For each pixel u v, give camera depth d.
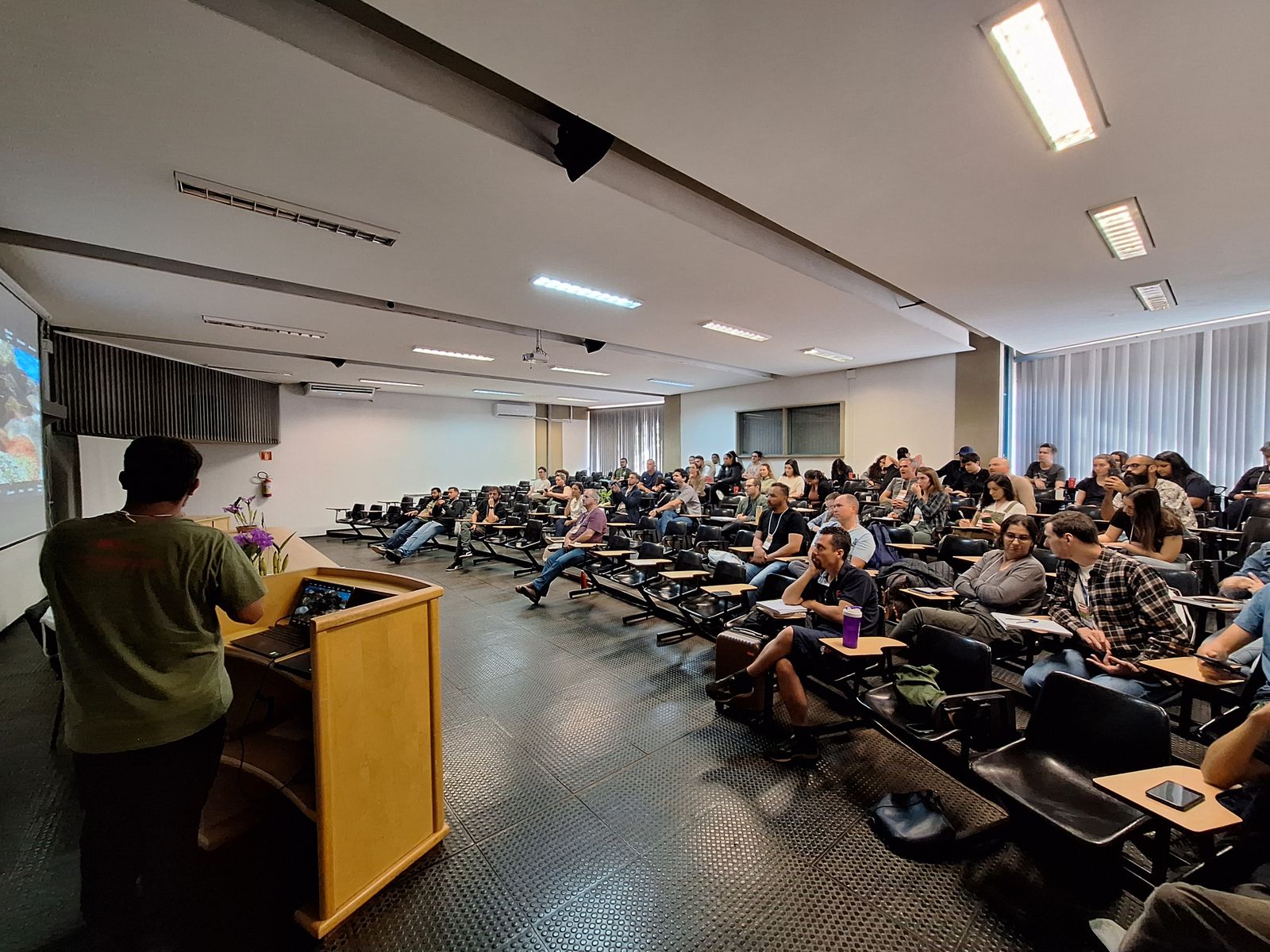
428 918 1.52
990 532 4.25
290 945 1.43
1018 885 1.63
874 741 2.50
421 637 1.77
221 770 2.01
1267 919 0.79
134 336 5.91
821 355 7.69
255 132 2.24
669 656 3.67
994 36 1.75
